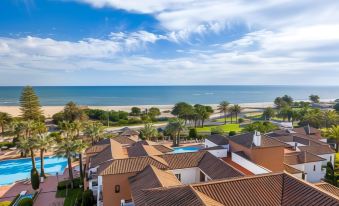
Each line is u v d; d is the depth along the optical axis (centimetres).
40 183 4288
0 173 4978
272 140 3766
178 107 9731
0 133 7888
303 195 1869
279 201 1894
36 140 4212
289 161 4047
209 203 1712
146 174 2714
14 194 3922
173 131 6531
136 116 11481
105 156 3494
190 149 6225
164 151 4147
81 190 3912
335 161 4997
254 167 3112
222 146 4069
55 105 18400
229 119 11662
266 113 11406
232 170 2778
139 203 2070
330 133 5934
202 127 9381
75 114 8800
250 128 6888
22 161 5575
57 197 3741
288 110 10419
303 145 5028
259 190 1970
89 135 5438
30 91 8475
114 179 2823
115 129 8850
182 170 3125
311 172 4138
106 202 2809
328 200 1738
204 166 3102
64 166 5309
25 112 8400
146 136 6244
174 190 2006
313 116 8356
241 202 1847
